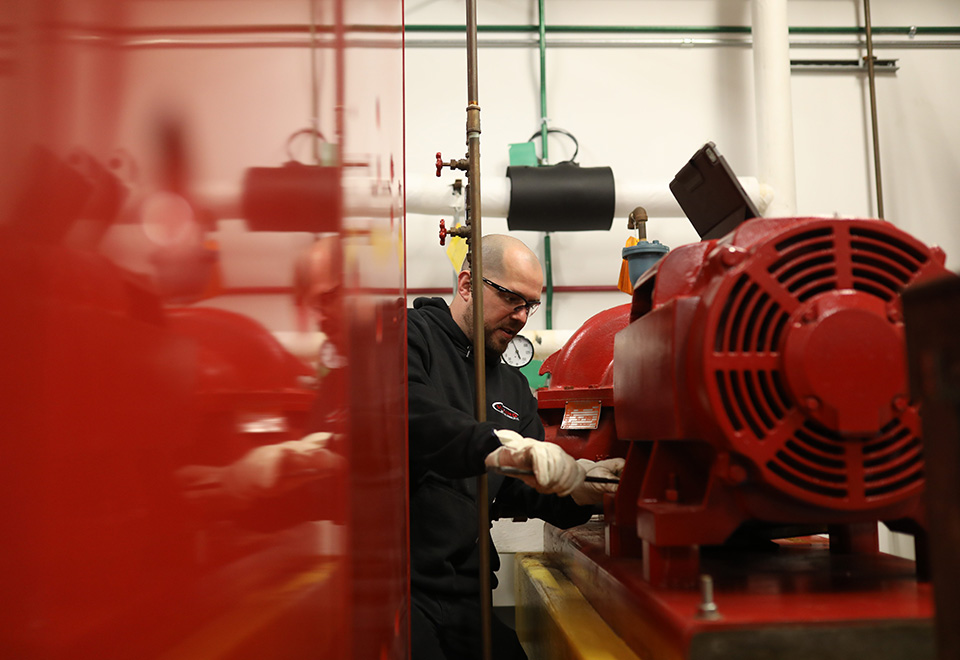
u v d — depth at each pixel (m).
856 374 0.65
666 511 0.72
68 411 0.31
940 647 0.29
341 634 0.45
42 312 0.30
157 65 0.33
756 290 0.67
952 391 0.28
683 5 3.07
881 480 0.68
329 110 0.45
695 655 0.59
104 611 0.32
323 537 0.44
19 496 0.30
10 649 0.30
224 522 0.37
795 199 2.74
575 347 1.77
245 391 0.38
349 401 0.47
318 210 0.44
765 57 2.74
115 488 0.32
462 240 2.57
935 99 3.13
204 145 0.35
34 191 0.30
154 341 0.33
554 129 2.97
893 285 0.69
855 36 3.14
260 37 0.38
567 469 0.97
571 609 1.06
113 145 0.32
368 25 0.54
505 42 2.99
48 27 0.30
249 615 0.39
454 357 1.62
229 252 0.37
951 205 3.11
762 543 1.02
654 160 3.01
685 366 0.72
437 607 1.44
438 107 2.96
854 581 0.76
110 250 0.32
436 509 1.48
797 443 0.67
